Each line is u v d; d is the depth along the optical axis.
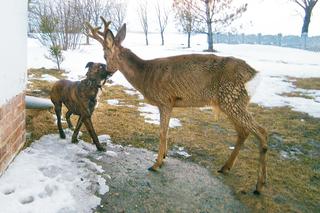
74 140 5.52
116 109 7.86
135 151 5.64
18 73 4.53
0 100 3.85
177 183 4.76
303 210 4.46
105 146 5.68
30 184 3.98
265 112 8.53
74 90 5.23
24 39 4.77
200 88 4.84
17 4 4.39
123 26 5.20
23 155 4.70
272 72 14.70
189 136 6.53
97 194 4.25
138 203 4.22
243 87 4.68
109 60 5.20
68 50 17.41
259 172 4.68
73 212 3.77
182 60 4.95
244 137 5.07
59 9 18.94
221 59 4.83
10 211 3.45
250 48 27.25
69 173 4.49
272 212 4.34
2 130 3.97
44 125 6.20
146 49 22.58
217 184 4.85
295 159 5.95
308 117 8.25
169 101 5.04
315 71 15.47
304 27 31.58
